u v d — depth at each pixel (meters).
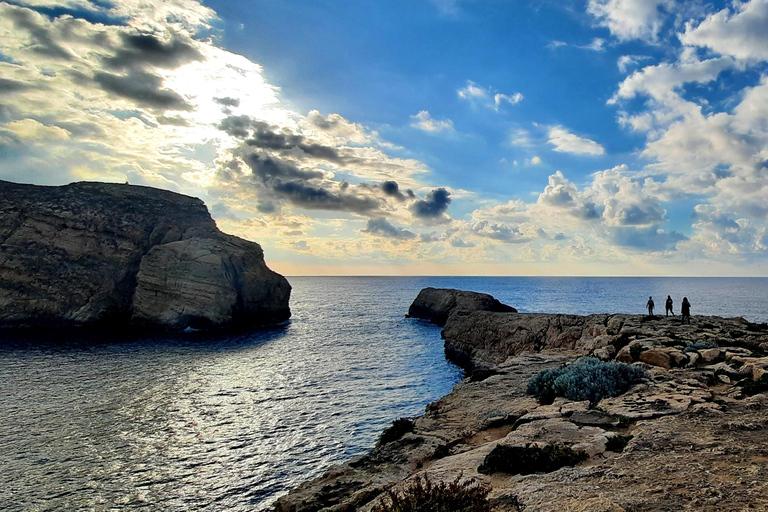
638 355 21.28
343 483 11.02
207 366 42.91
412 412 28.44
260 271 82.69
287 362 45.62
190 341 58.97
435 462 10.41
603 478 7.03
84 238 72.44
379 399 31.69
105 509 16.56
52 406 29.08
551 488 6.84
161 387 34.62
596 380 15.04
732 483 6.23
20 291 64.88
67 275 68.38
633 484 6.61
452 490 6.48
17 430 24.45
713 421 9.93
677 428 9.62
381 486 9.68
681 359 18.91
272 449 22.28
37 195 76.25
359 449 22.27
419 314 95.81
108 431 24.56
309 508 9.95
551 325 43.31
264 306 81.38
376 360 47.69
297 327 77.81
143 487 18.27
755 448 7.84
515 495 6.77
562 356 27.62
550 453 8.60
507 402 16.83
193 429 25.09
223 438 23.72
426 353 53.47
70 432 24.30
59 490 17.91
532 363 25.44
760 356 18.08
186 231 80.56
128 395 32.09
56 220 71.81
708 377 15.45
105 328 67.25
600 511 5.65
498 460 8.62
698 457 7.60
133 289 72.75
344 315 101.12
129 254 74.44
